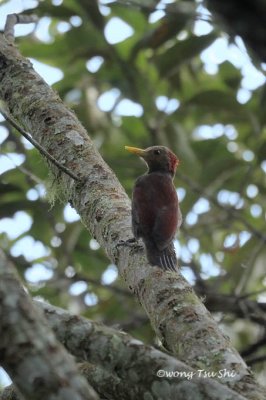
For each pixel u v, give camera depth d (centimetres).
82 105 1484
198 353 662
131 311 1444
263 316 1305
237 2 398
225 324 1469
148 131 1457
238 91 1582
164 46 1495
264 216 1571
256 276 1412
